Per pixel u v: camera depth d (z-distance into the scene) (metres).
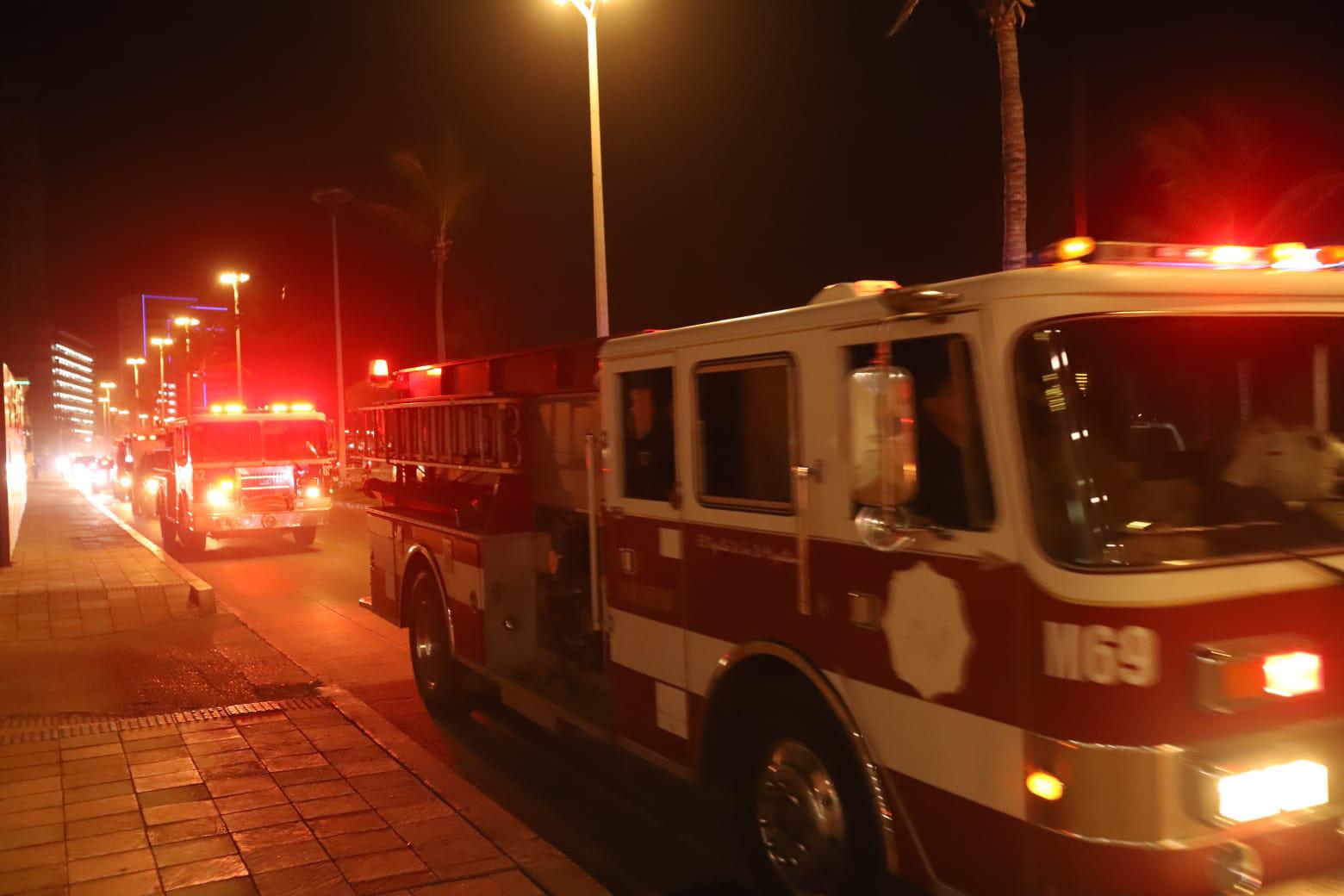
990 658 3.15
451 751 6.86
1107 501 3.04
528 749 6.91
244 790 5.57
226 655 9.62
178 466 18.97
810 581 3.86
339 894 4.30
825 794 3.89
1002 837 3.12
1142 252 3.45
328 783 5.67
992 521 3.16
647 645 4.87
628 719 5.05
